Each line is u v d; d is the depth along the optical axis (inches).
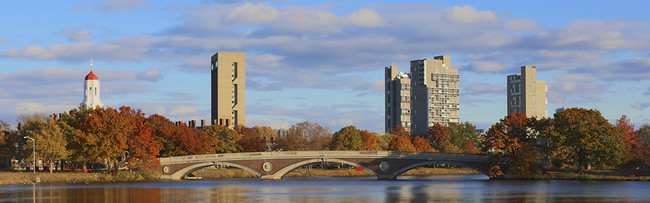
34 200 4389.8
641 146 6968.5
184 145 7716.5
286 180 7244.1
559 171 7130.9
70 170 7396.7
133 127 6968.5
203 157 7101.4
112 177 6761.8
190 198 4534.9
